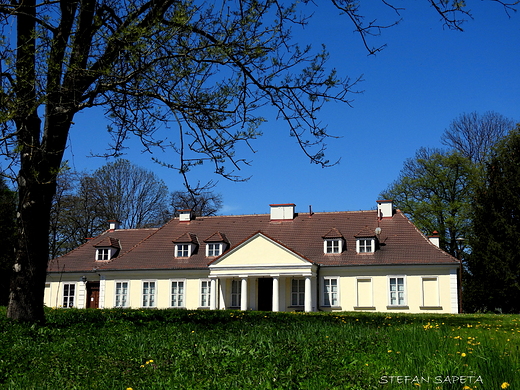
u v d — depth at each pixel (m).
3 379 7.36
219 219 42.06
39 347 9.38
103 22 11.31
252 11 11.41
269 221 40.81
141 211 52.06
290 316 17.97
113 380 7.05
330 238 36.91
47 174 12.27
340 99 12.08
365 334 10.50
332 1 11.51
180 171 11.60
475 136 46.56
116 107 12.47
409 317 20.62
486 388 6.24
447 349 8.38
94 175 50.47
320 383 6.64
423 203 46.31
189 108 11.88
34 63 11.66
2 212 33.19
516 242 36.25
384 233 37.16
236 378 7.00
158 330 11.55
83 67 11.81
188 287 38.09
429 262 34.12
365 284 35.22
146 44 10.88
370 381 6.71
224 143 11.74
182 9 10.97
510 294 36.53
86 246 43.47
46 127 12.27
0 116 10.12
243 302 35.25
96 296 40.94
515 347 8.84
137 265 39.19
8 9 11.32
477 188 39.38
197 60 11.42
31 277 12.30
